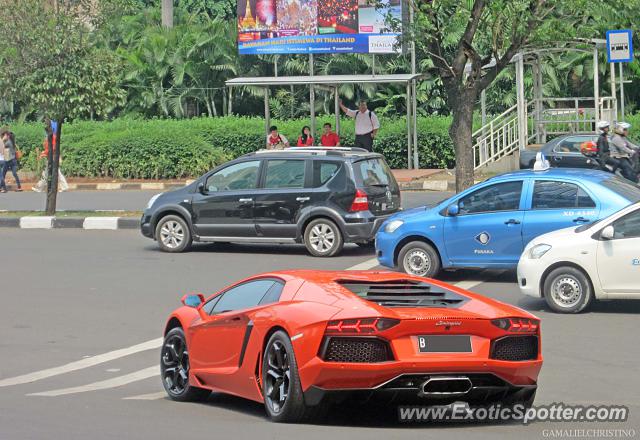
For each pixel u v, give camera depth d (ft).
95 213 110.32
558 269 61.31
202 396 42.50
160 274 77.97
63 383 48.08
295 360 34.27
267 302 38.09
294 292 37.01
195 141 149.18
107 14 112.37
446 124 144.05
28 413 38.91
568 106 153.58
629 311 61.72
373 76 136.67
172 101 182.70
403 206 107.65
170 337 43.32
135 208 116.98
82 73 108.99
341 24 135.44
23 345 57.16
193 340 41.32
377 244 73.20
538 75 136.87
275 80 135.95
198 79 182.70
